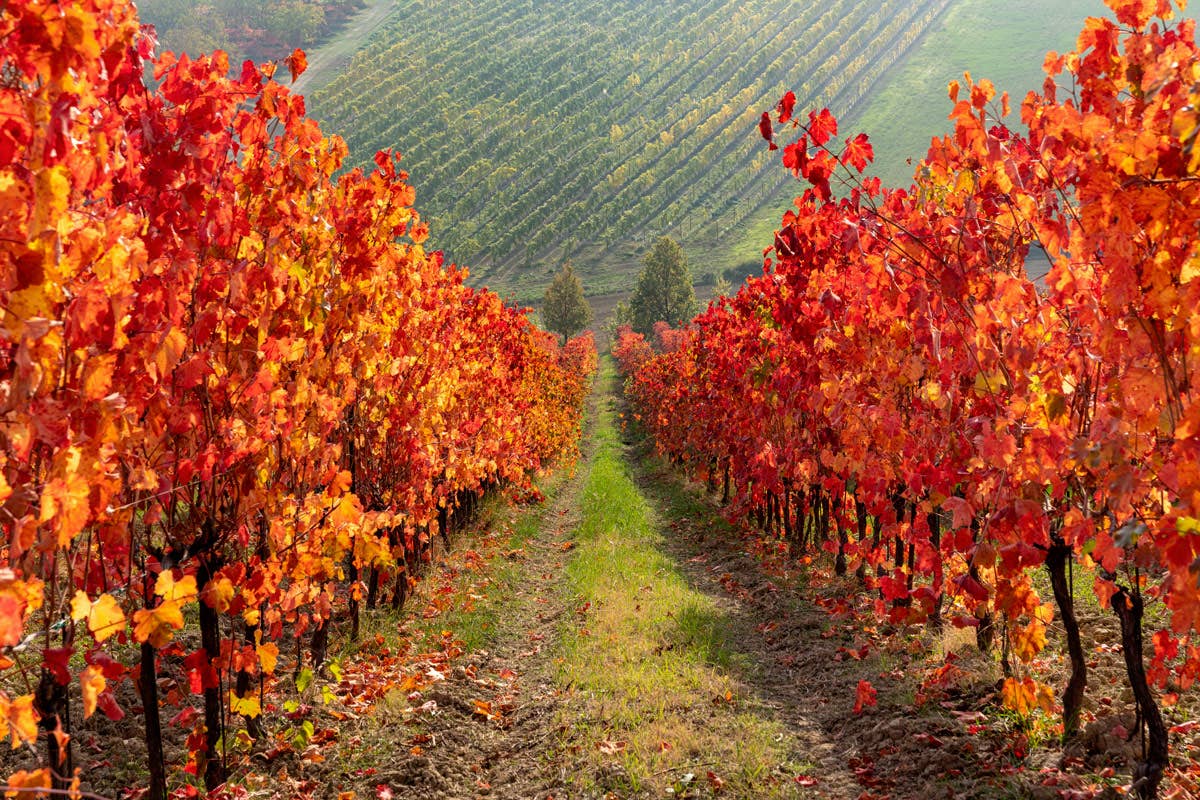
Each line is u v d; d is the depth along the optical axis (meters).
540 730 6.25
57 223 2.57
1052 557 4.92
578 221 136.38
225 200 4.29
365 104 173.50
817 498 11.05
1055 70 4.16
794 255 6.39
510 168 143.50
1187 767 4.31
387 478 8.19
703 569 12.20
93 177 3.13
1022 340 4.59
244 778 5.05
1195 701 5.07
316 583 5.61
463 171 148.75
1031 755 4.77
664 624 8.55
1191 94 2.79
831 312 6.05
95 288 2.87
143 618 3.21
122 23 3.19
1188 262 3.31
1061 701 5.39
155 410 3.66
